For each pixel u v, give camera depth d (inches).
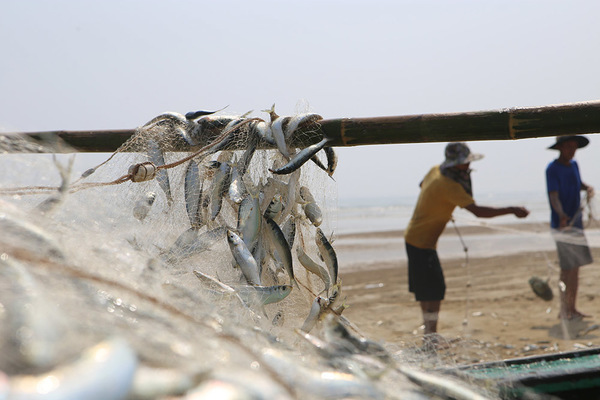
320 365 35.3
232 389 24.5
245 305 55.2
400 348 55.5
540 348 229.0
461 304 311.1
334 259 73.3
